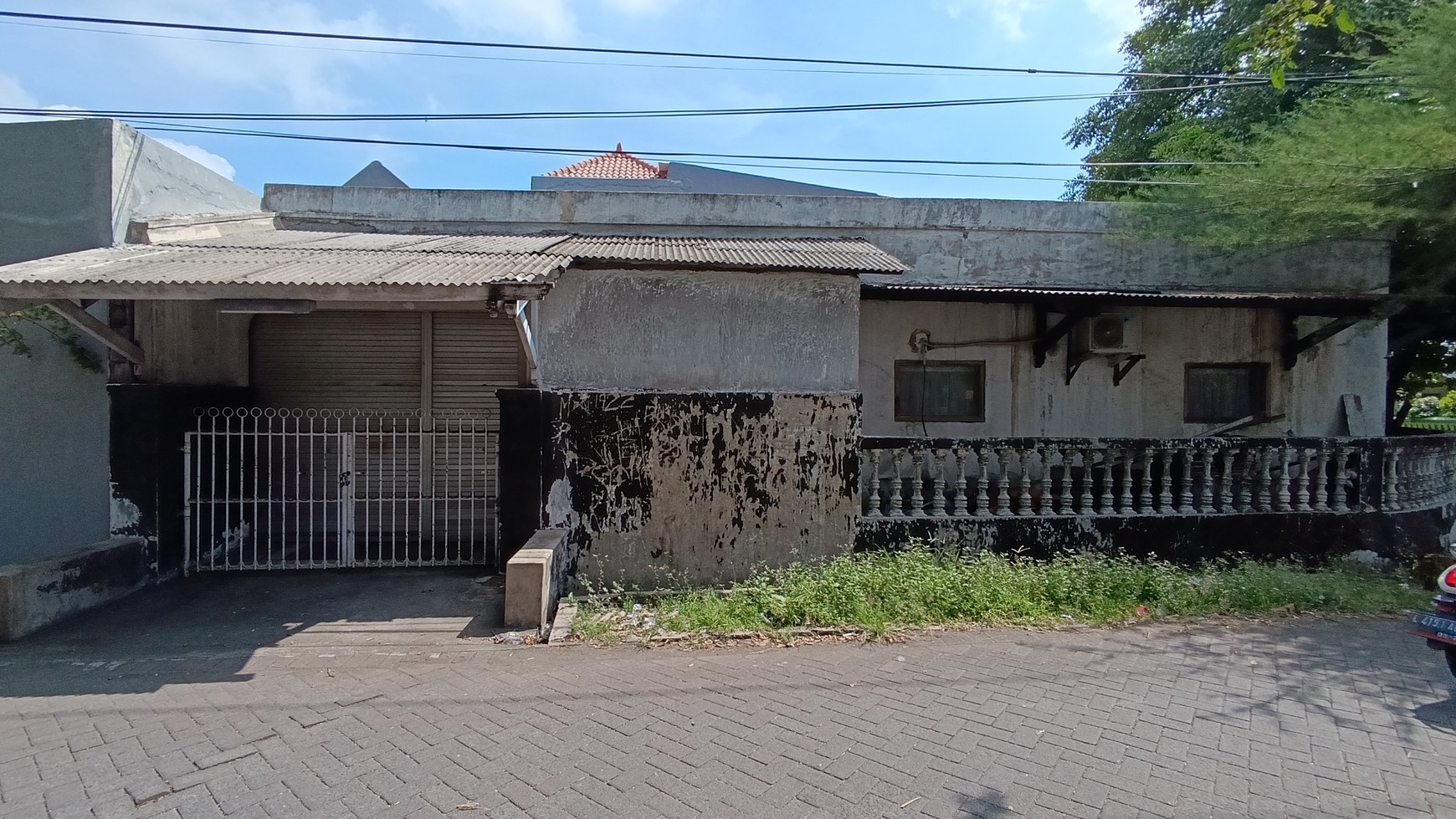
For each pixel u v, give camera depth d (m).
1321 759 3.35
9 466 6.52
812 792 3.04
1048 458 6.60
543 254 6.10
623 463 6.14
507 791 3.04
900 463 6.45
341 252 6.10
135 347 6.14
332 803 2.95
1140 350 7.98
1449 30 5.99
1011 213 8.23
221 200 8.40
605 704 3.90
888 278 7.93
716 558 6.21
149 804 2.95
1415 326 9.10
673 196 8.05
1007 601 5.41
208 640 4.94
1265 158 7.29
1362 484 7.03
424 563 6.83
